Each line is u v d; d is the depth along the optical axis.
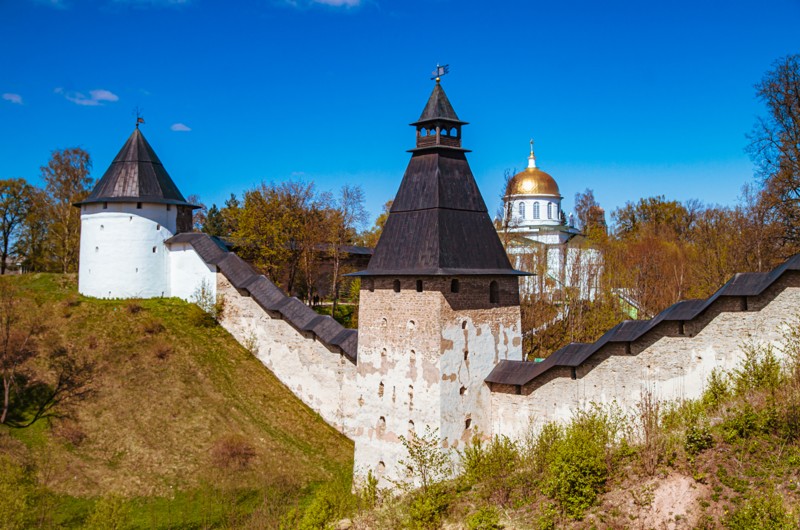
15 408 38.62
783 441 22.66
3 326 45.03
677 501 21.98
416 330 31.64
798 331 26.95
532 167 98.31
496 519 23.75
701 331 28.95
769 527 19.05
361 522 27.50
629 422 29.97
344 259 71.00
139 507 33.06
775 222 48.75
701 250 69.94
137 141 57.25
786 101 44.50
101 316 49.66
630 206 112.94
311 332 44.12
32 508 31.22
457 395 31.58
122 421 38.97
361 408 33.69
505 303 34.22
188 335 48.78
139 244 54.69
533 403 32.34
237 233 63.28
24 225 77.06
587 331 54.81
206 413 41.00
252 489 35.31
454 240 32.25
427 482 29.52
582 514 22.97
